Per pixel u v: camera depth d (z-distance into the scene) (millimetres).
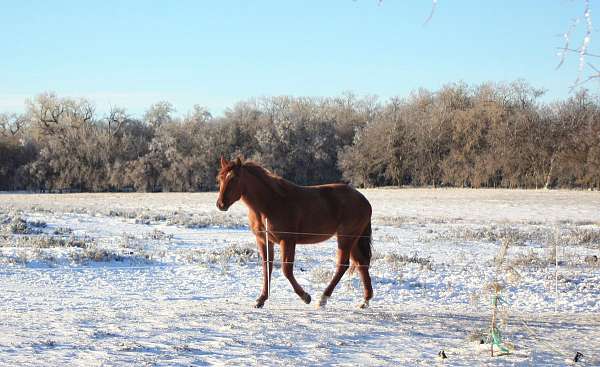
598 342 8289
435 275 15828
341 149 76750
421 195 57375
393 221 33281
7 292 12117
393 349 7316
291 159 76250
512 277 10305
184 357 6469
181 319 8750
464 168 67625
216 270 15914
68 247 19641
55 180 72438
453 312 11023
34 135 80688
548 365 6781
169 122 79188
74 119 80688
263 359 6488
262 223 10688
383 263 17688
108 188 74500
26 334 7406
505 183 66500
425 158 70625
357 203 11531
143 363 6137
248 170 10547
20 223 25672
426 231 29016
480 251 21844
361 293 13266
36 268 15375
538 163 64188
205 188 74188
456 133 68250
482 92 72688
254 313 9555
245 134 79375
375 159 71438
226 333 7840
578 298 13539
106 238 23609
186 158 72188
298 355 6773
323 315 9641
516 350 7461
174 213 38594
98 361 6160
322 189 11430
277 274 15406
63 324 8195
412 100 80562
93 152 73250
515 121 65562
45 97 80125
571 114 63375
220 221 32562
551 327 9484
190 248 21391
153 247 21141
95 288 13062
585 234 26250
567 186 63656
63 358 6246
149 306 10688
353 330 8406
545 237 26219
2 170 73812
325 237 11219
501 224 33219
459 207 45281
